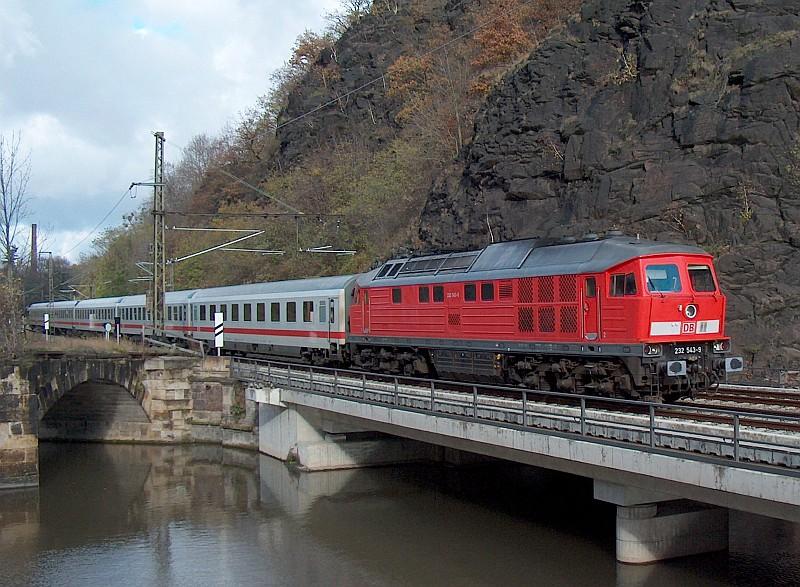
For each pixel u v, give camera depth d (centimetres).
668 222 3503
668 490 1554
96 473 3356
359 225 5753
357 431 3095
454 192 4781
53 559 2261
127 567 2175
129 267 8975
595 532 2172
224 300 4316
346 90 7956
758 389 2259
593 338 2003
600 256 2020
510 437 1825
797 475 1218
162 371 3825
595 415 1738
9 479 3114
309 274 5972
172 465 3428
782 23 3544
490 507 2505
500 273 2308
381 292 2902
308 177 6925
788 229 3189
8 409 3127
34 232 7619
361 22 8712
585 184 3891
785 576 1719
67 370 3444
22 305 3881
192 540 2378
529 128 4266
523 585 1808
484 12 6519
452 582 1870
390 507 2558
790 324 3048
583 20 4325
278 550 2217
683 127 3609
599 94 4062
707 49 3703
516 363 2289
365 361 3106
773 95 3350
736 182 3362
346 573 1995
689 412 1770
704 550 1845
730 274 3241
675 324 1914
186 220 9244
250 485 3003
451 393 2253
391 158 6100
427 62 7012
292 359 3834
